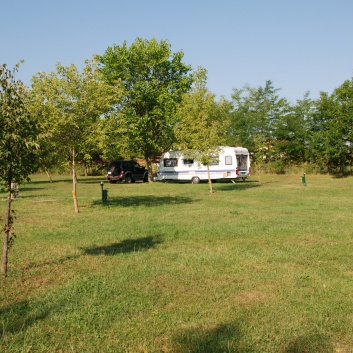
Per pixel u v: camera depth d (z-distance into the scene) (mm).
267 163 45281
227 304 5598
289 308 5430
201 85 24016
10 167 6648
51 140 14367
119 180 35906
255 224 11938
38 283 6574
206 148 23391
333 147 35062
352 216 13500
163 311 5352
